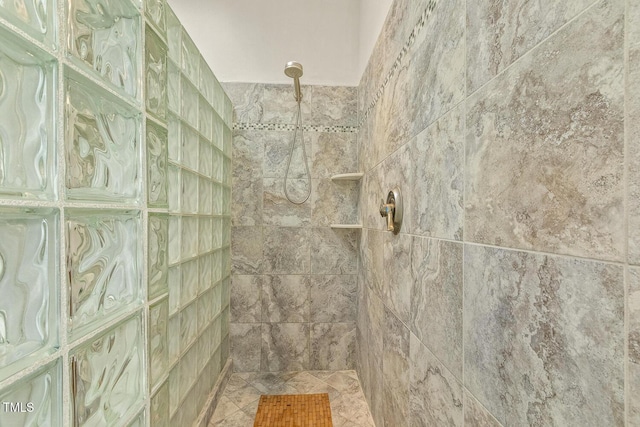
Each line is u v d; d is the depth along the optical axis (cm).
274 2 177
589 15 32
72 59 45
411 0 87
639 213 27
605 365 30
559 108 36
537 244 39
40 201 39
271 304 173
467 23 57
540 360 39
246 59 176
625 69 28
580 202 33
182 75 108
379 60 125
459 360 59
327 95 175
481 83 52
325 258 175
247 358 172
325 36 179
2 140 36
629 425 28
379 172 124
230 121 169
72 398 44
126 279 58
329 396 149
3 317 37
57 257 42
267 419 132
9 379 36
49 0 41
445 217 65
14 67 38
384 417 112
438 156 69
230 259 172
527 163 41
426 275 75
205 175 132
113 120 54
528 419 41
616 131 29
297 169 174
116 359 54
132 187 59
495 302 48
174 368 101
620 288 29
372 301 133
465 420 57
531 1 41
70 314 44
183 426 109
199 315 126
